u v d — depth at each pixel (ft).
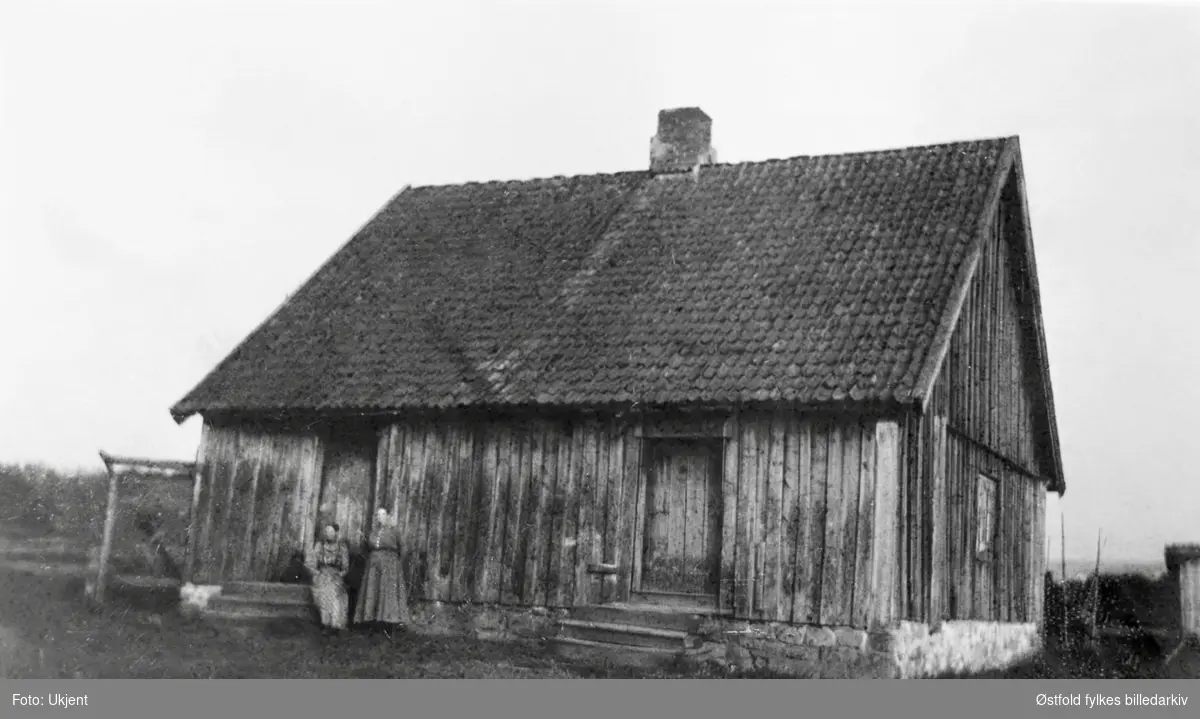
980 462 60.13
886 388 47.16
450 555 56.54
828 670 47.14
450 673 44.88
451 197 73.92
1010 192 62.54
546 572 54.34
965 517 57.11
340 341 63.77
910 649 48.29
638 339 55.57
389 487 58.49
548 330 58.80
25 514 76.84
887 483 47.47
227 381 63.52
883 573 46.91
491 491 56.34
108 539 58.65
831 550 48.06
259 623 57.41
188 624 55.47
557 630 53.31
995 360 63.05
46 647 45.88
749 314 54.54
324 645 51.65
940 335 49.03
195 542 62.08
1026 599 69.41
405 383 58.70
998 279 63.93
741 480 50.49
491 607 55.21
